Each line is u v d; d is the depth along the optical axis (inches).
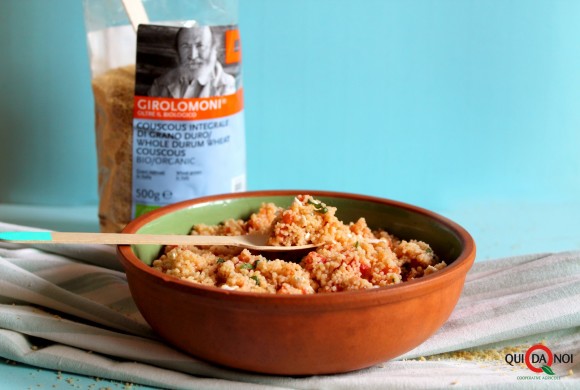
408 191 42.1
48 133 40.4
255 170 41.3
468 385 26.7
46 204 41.1
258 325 25.9
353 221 32.1
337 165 41.6
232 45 35.2
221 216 32.0
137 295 27.4
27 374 28.0
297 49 40.3
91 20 35.9
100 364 27.7
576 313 29.5
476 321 29.8
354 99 41.0
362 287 27.1
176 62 34.2
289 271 28.0
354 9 40.1
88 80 40.0
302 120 41.0
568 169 42.7
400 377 27.1
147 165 34.9
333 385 26.8
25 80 39.8
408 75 41.0
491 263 32.9
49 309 30.1
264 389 26.6
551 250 37.5
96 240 28.5
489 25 40.9
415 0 40.3
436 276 26.6
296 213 29.7
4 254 31.9
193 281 27.9
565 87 41.9
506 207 42.1
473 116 41.7
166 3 36.3
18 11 39.1
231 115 35.6
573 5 41.1
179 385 27.2
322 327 25.9
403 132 41.5
